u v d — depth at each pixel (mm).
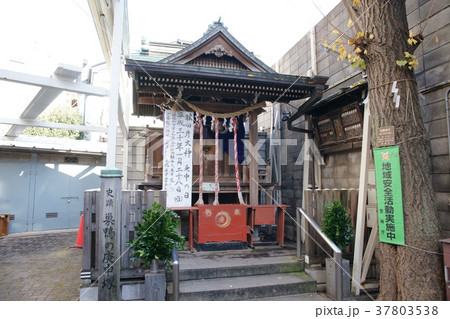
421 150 3783
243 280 4883
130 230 4406
